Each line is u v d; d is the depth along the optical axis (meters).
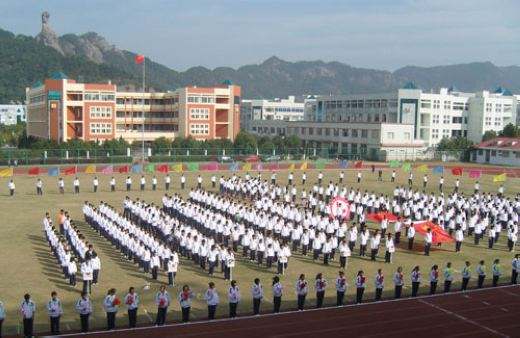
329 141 125.81
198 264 32.75
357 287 26.62
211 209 44.38
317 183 66.56
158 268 30.72
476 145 112.06
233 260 29.94
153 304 25.89
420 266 33.91
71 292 27.19
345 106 147.50
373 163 98.56
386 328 23.34
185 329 22.81
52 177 68.25
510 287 29.95
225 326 23.25
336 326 23.47
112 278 29.58
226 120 117.94
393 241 35.94
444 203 50.62
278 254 31.61
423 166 73.25
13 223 41.88
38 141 94.75
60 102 104.62
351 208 46.88
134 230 34.41
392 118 132.62
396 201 50.16
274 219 38.28
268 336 22.16
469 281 31.17
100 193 57.09
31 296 26.31
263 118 195.25
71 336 21.81
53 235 33.38
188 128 113.50
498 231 39.72
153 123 121.31
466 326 23.80
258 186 55.12
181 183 62.22
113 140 95.25
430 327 23.58
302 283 25.47
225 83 119.50
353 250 37.38
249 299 27.11
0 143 122.50
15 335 21.86
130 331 22.48
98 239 37.84
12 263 31.59
